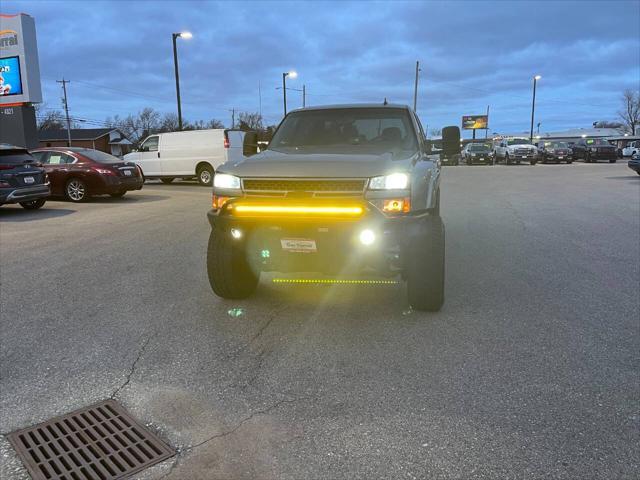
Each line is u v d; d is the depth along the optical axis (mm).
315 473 2396
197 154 18734
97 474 2473
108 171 13516
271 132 6734
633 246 7184
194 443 2672
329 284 5402
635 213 10438
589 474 2342
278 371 3441
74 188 13562
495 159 40562
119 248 7516
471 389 3133
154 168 19375
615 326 4121
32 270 6250
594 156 39688
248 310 4656
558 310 4516
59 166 13609
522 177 22219
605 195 13953
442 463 2439
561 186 17172
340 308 4660
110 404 3074
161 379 3369
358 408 2951
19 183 11109
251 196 4074
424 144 5695
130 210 11844
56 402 3105
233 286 4773
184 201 13625
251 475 2398
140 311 4680
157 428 2818
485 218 10062
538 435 2645
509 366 3434
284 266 4418
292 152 4781
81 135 65688
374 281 5398
